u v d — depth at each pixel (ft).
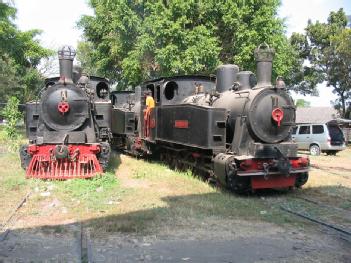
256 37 69.82
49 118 38.14
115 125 65.21
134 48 78.69
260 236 22.58
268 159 32.71
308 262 18.88
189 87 46.60
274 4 71.72
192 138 38.27
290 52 78.89
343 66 113.50
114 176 37.96
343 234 23.00
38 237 21.88
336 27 121.80
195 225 24.30
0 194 30.99
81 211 26.81
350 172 48.57
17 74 115.85
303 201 31.19
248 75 37.24
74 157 37.01
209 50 67.97
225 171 32.50
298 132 76.18
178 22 68.49
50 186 33.76
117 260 18.89
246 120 32.96
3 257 19.02
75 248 20.25
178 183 36.37
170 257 19.36
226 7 69.72
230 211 27.50
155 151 51.47
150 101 49.93
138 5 77.10
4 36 107.55
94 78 51.85
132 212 26.58
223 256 19.56
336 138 73.05
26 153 39.99
